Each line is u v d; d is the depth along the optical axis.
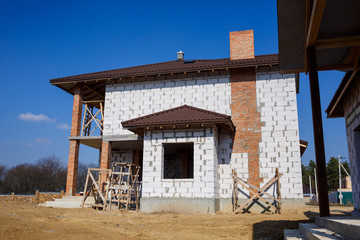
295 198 15.26
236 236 9.08
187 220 12.32
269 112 16.38
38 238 7.52
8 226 8.47
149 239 8.48
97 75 18.48
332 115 13.36
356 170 10.70
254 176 15.88
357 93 10.07
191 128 15.30
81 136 18.45
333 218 6.53
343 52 8.91
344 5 6.70
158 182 15.16
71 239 7.78
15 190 57.34
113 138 18.08
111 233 9.09
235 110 16.81
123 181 19.09
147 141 15.67
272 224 10.57
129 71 18.72
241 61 16.77
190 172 18.62
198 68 17.12
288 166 15.64
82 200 16.38
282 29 7.89
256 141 16.22
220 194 16.02
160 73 17.59
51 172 61.12
